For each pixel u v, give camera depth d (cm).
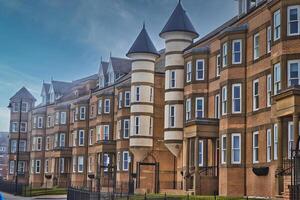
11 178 10588
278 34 3550
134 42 6475
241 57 4206
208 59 5038
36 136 9956
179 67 5528
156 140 6300
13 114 10962
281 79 3425
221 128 4294
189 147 4747
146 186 6191
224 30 4456
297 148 2822
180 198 3834
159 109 6425
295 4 3447
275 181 3388
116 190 6106
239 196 3862
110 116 7369
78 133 8250
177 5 5794
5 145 16662
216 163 4597
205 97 5003
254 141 3994
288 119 3347
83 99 8338
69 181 8288
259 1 4244
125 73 7619
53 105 9762
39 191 6912
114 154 7119
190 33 5609
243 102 4150
